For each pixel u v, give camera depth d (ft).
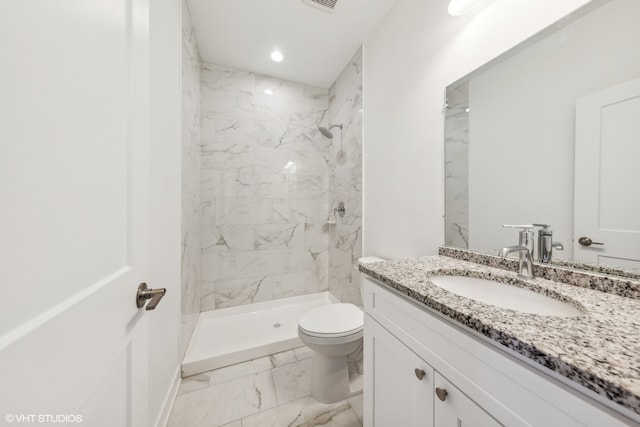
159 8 3.44
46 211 1.03
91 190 1.34
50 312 1.04
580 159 2.30
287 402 4.10
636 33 1.97
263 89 7.47
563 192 2.43
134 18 1.87
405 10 4.58
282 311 7.41
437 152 3.90
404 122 4.62
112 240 1.57
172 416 3.81
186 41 4.92
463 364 1.71
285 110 7.74
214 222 6.95
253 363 5.16
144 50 2.06
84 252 1.28
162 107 3.55
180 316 4.56
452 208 3.66
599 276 2.07
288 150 7.80
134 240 1.87
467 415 1.65
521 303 2.36
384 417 2.63
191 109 5.44
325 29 5.58
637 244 1.97
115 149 1.60
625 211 2.03
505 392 1.43
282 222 7.74
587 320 1.55
